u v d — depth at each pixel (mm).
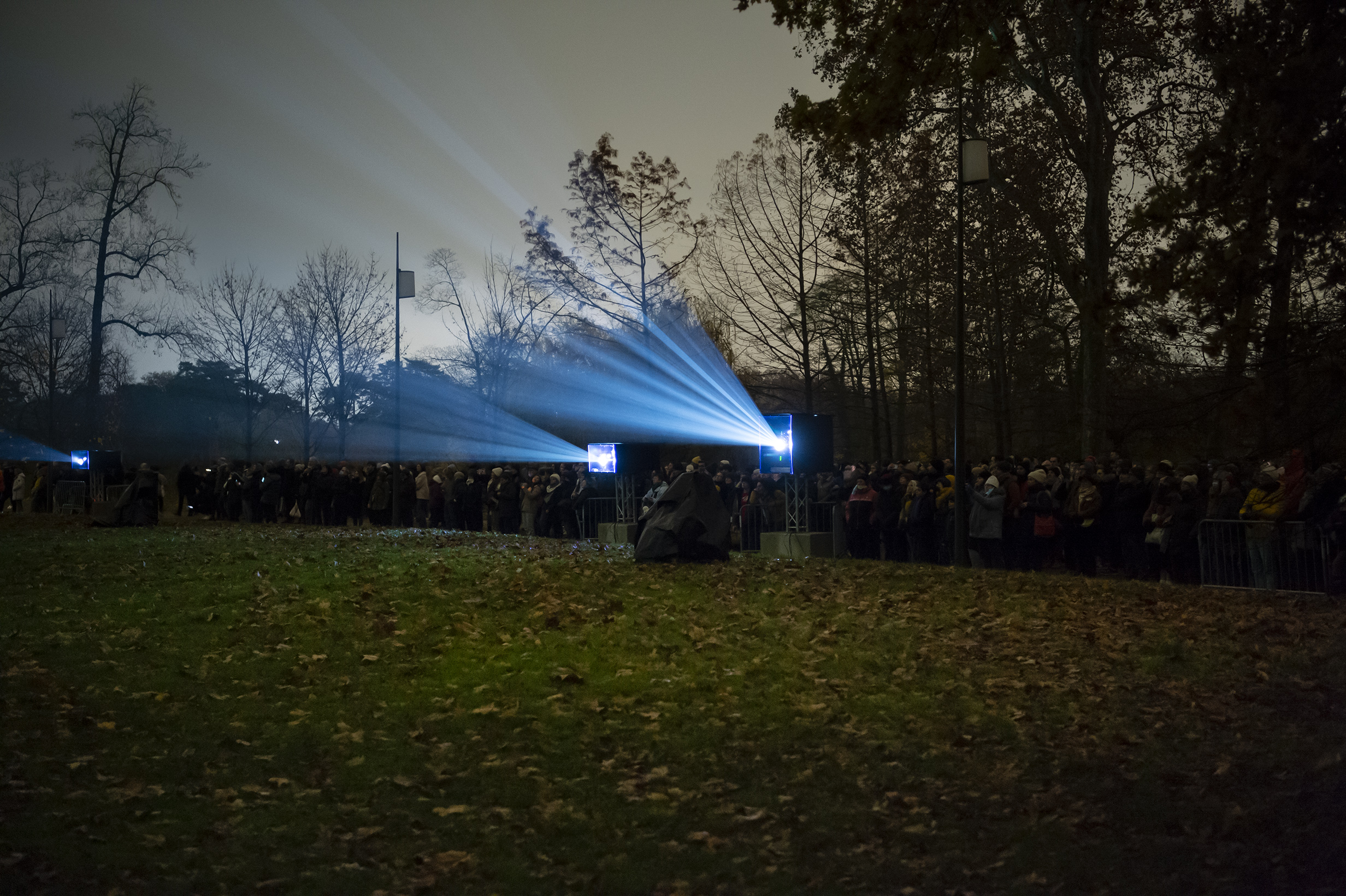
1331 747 7594
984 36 11859
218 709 8664
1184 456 27875
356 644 10758
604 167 35188
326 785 7000
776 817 6457
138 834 6102
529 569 15422
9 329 48000
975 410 40719
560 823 6328
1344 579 13336
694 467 17281
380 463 32656
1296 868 5609
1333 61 9547
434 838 6152
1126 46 25734
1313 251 9953
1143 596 13625
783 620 12055
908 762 7496
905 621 12000
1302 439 18719
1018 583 14641
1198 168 10266
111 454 36812
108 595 13562
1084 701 8922
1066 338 34219
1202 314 10430
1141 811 6500
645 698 9016
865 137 12164
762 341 37938
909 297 33125
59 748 7598
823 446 20391
